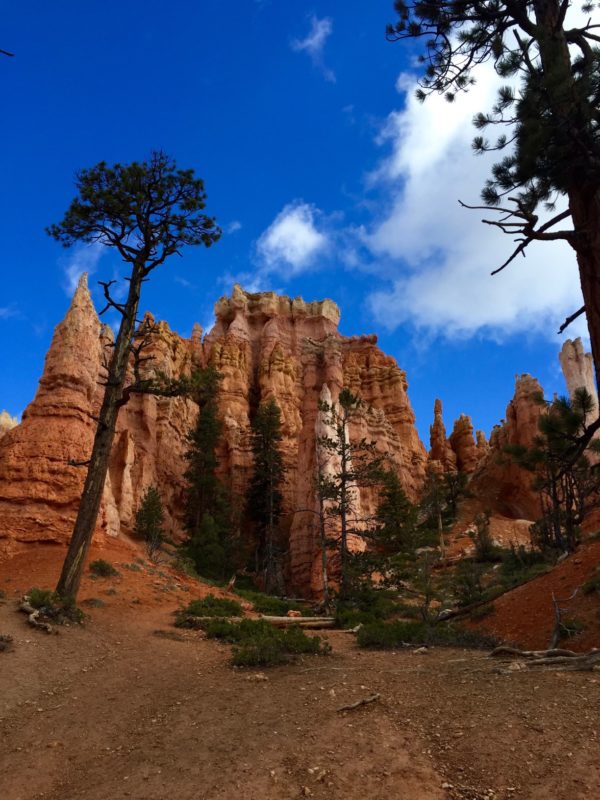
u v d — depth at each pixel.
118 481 37.94
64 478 25.55
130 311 20.36
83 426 27.42
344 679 9.99
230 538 48.19
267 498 53.19
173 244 21.39
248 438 62.81
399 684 9.38
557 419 11.83
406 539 33.66
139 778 6.27
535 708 7.35
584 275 10.88
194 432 53.41
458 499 63.62
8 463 25.16
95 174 19.91
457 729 6.89
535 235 11.08
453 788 5.52
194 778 6.12
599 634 13.05
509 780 5.55
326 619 23.34
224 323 85.69
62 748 7.52
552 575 18.80
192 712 8.56
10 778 6.64
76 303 30.11
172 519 50.94
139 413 51.38
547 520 31.56
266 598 30.75
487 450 79.00
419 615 24.08
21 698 9.57
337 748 6.56
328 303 90.69
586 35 11.73
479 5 12.59
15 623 14.27
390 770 5.92
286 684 9.86
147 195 20.20
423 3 12.66
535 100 10.55
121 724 8.44
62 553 23.33
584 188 10.78
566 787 5.26
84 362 28.86
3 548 23.12
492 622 17.72
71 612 15.55
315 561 40.34
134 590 21.34
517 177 10.58
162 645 14.59
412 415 84.56
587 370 52.53
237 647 14.01
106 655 13.02
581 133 10.09
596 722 6.65
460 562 43.19
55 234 20.58
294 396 75.00
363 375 88.06
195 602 20.95
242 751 6.71
